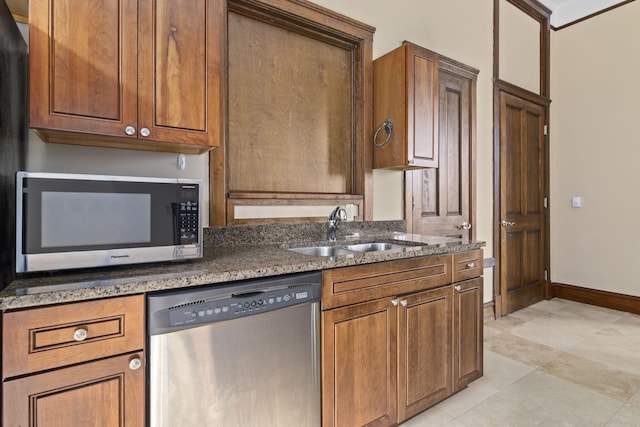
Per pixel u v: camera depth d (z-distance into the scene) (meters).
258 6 1.91
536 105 3.74
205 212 1.76
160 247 1.21
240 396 1.20
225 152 1.83
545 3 3.79
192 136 1.38
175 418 1.08
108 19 1.21
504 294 3.34
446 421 1.73
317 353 1.38
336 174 2.30
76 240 1.06
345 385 1.45
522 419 1.74
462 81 3.00
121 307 1.01
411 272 1.68
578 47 3.76
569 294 3.83
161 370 1.06
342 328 1.44
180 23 1.34
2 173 1.01
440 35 2.80
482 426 1.69
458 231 2.96
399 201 2.56
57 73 1.13
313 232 2.10
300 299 1.31
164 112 1.32
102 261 1.11
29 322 0.90
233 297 1.17
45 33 1.12
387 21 2.46
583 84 3.72
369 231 2.35
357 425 1.49
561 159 3.90
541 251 3.81
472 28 3.06
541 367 2.29
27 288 0.94
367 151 2.35
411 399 1.68
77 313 0.95
